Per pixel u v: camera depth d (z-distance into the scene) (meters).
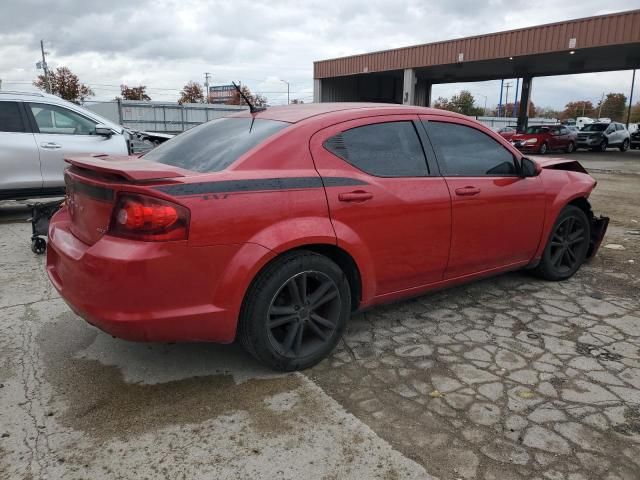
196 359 3.17
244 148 2.90
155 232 2.41
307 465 2.23
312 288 3.03
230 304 2.64
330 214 2.93
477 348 3.34
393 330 3.62
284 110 3.43
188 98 64.44
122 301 2.44
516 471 2.20
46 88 53.56
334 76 31.66
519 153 4.05
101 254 2.45
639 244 6.17
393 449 2.33
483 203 3.70
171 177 2.49
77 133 7.34
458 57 25.03
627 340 3.46
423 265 3.46
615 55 23.09
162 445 2.36
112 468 2.21
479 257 3.81
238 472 2.19
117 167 2.51
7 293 4.25
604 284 4.62
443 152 3.59
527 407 2.66
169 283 2.48
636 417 2.58
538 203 4.16
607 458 2.28
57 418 2.56
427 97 37.44
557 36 21.11
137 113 36.19
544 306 4.07
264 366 3.04
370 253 3.14
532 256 4.31
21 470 2.19
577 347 3.35
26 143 6.82
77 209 2.82
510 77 33.00
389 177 3.24
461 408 2.65
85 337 3.45
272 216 2.73
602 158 23.05
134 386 2.86
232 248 2.61
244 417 2.58
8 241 5.95
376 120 3.30
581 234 4.74
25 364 3.08
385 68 28.53
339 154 3.07
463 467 2.22
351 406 2.67
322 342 3.09
